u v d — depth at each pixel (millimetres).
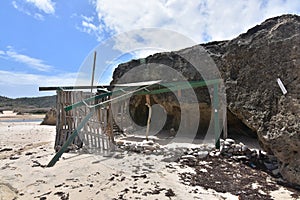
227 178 5441
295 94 5816
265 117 6590
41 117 35438
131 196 4258
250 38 7758
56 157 6285
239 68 8047
